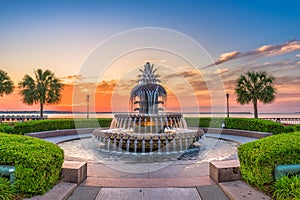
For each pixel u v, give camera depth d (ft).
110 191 12.80
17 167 10.80
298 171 11.42
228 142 32.89
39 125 37.93
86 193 12.47
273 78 66.54
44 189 11.50
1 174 11.10
